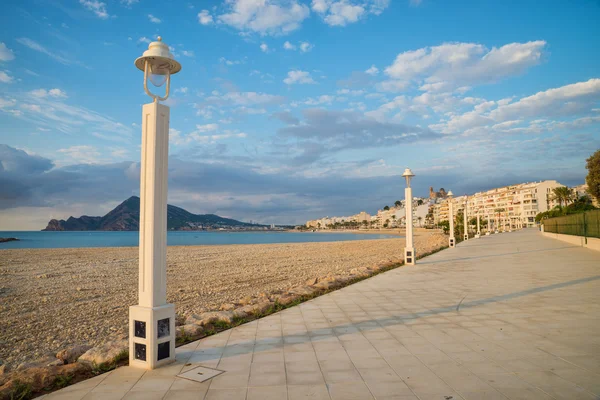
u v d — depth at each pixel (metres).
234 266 19.92
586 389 3.75
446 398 3.60
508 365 4.45
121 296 11.34
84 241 73.12
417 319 6.84
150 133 4.70
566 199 84.25
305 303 8.52
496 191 142.50
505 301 8.27
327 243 51.69
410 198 16.72
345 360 4.74
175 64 4.89
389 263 16.72
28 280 14.75
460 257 19.84
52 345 6.66
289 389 3.88
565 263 15.84
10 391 3.87
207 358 4.89
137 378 4.24
